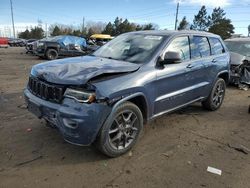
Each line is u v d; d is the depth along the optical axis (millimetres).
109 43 5492
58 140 4469
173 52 4445
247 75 9516
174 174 3691
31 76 4309
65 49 17984
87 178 3510
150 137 4832
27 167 3691
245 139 4992
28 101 4219
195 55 5520
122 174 3631
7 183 3342
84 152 4133
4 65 14156
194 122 5707
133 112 4078
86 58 4812
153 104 4414
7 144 4285
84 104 3520
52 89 3750
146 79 4188
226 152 4418
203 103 6379
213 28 70125
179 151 4363
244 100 7891
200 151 4402
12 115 5574
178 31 5273
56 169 3676
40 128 4910
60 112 3582
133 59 4547
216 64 6086
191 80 5305
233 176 3713
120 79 3865
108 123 3695
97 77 3699
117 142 3977
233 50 10539
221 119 6012
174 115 6059
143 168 3803
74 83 3566
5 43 38188
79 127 3510
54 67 4129
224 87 6652
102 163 3867
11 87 8289
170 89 4758
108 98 3615
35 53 18562
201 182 3537
